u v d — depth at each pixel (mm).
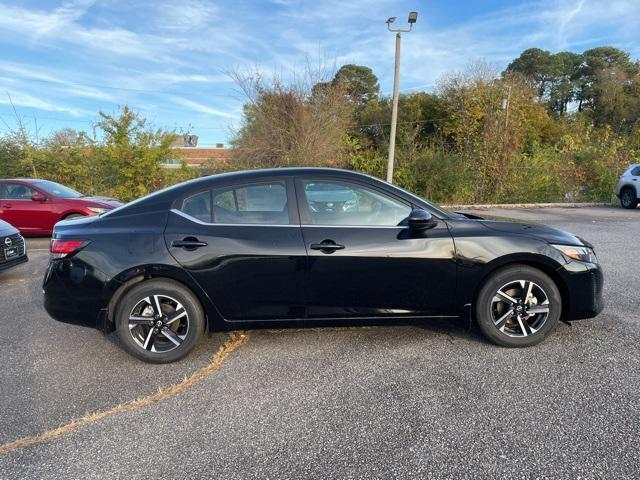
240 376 3148
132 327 3340
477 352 3418
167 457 2295
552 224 10938
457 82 19047
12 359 3531
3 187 9477
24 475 2174
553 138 31438
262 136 15594
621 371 3062
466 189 16188
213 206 3416
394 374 3107
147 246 3277
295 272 3303
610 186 16562
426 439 2381
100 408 2787
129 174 13773
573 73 61375
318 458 2256
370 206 3457
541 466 2143
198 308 3359
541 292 3414
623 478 2043
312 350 3537
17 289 5703
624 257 6781
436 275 3357
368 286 3348
